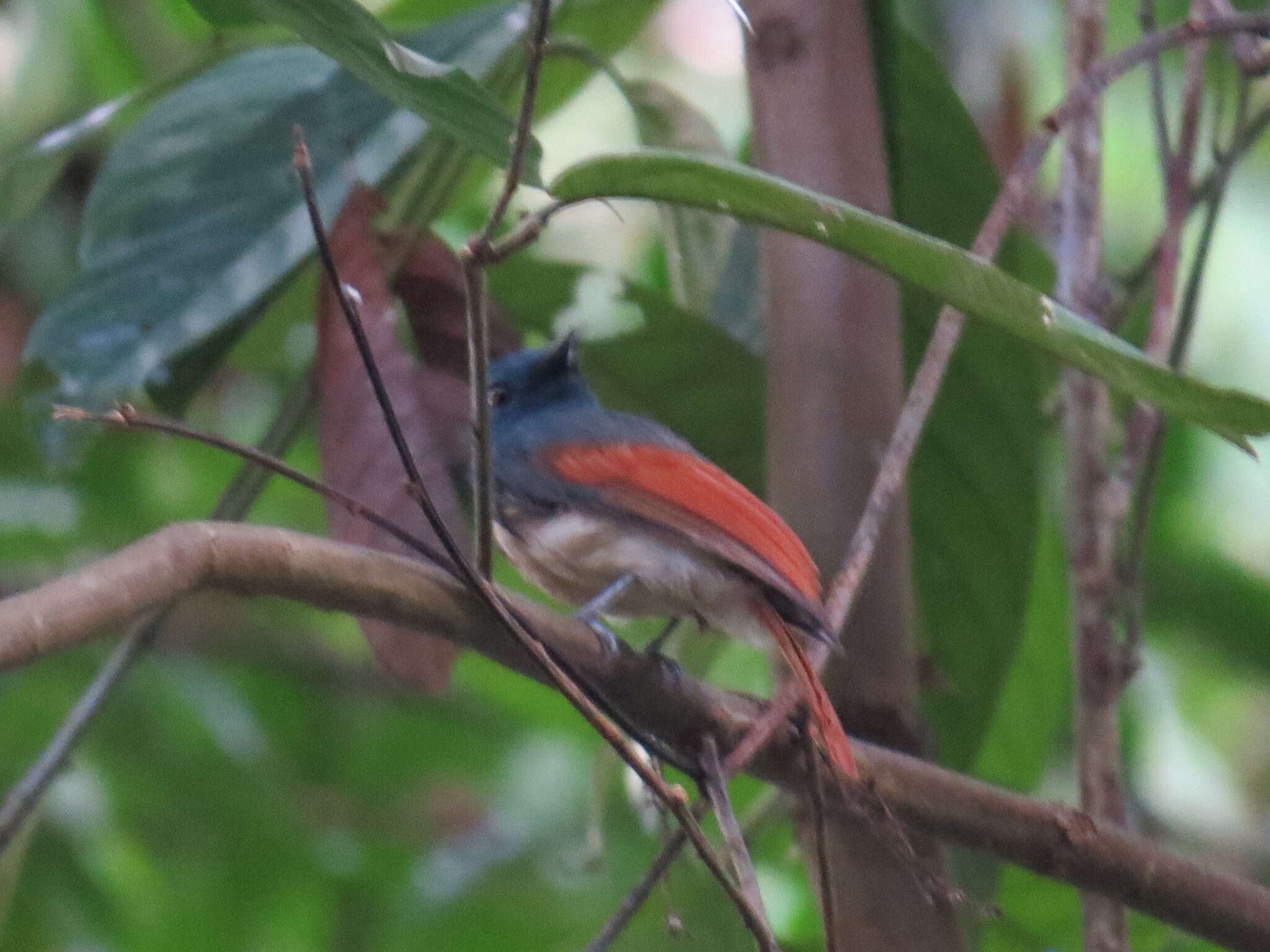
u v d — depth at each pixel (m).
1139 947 9.78
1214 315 14.01
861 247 5.37
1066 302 8.40
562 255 14.23
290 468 5.45
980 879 9.40
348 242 7.93
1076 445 8.35
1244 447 5.59
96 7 12.29
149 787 13.02
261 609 14.27
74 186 12.92
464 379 7.90
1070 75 8.77
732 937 9.76
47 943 12.18
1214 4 8.41
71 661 13.09
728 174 5.14
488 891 12.80
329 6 5.83
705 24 14.84
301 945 12.85
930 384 6.67
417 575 5.84
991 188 9.77
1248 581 12.77
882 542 7.86
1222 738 13.57
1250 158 14.12
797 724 6.39
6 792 12.47
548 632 6.25
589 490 8.28
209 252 8.03
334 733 14.48
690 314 9.76
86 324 7.94
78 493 13.48
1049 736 10.83
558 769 14.17
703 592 8.00
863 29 8.35
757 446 9.94
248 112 8.34
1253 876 13.12
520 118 4.82
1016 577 9.56
